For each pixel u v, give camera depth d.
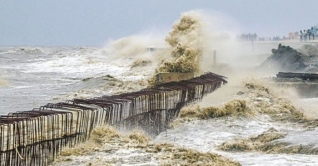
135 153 25.36
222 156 26.28
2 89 65.06
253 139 30.83
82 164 23.48
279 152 27.64
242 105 38.19
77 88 62.25
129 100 30.84
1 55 150.88
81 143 26.08
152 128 32.94
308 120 35.81
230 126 35.00
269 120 36.91
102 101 30.50
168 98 34.97
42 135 23.56
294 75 54.94
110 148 25.83
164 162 24.12
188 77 47.94
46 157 23.72
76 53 154.12
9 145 21.78
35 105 48.62
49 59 131.62
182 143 30.61
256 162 25.58
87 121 26.72
